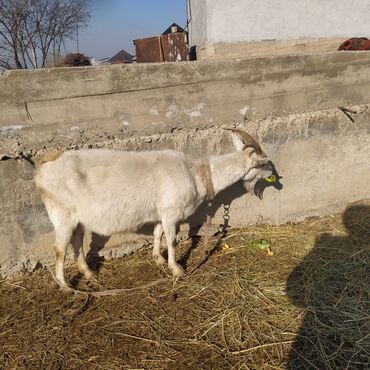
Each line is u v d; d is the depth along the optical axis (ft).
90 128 14.78
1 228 14.40
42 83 13.75
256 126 17.35
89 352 11.33
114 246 16.34
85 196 13.07
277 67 17.12
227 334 11.91
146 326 12.28
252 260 15.83
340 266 15.16
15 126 13.75
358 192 20.62
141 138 15.47
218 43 27.84
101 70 14.38
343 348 11.29
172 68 15.39
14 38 61.41
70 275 15.01
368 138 19.86
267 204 18.69
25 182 14.30
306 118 18.16
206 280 14.48
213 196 15.37
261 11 27.99
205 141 16.63
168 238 14.65
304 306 12.98
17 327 12.34
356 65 18.58
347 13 29.48
